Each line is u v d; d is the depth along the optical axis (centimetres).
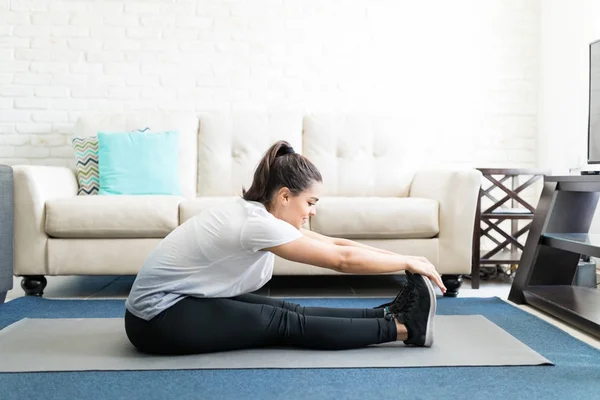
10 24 343
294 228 156
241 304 162
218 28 353
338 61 357
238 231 152
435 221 260
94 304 239
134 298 156
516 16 364
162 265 155
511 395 130
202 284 159
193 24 352
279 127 329
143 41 350
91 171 304
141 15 349
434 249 262
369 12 358
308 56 357
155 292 154
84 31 347
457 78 362
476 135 365
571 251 227
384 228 259
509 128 366
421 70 361
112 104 349
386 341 168
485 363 153
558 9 344
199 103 353
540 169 299
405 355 161
